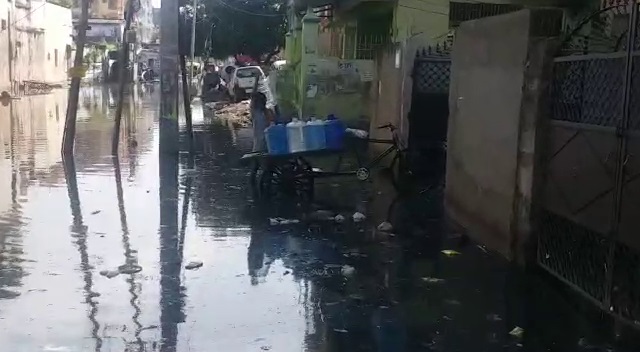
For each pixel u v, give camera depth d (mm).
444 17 14195
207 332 4895
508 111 6848
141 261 6551
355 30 19141
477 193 7750
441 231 8078
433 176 11641
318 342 4781
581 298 5668
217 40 40688
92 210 8664
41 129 17812
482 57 7746
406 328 5059
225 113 25625
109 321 5031
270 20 39750
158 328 4941
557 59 6102
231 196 9859
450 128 9016
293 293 5773
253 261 6676
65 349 4535
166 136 13617
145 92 38219
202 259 6691
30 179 10680
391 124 11836
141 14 67062
